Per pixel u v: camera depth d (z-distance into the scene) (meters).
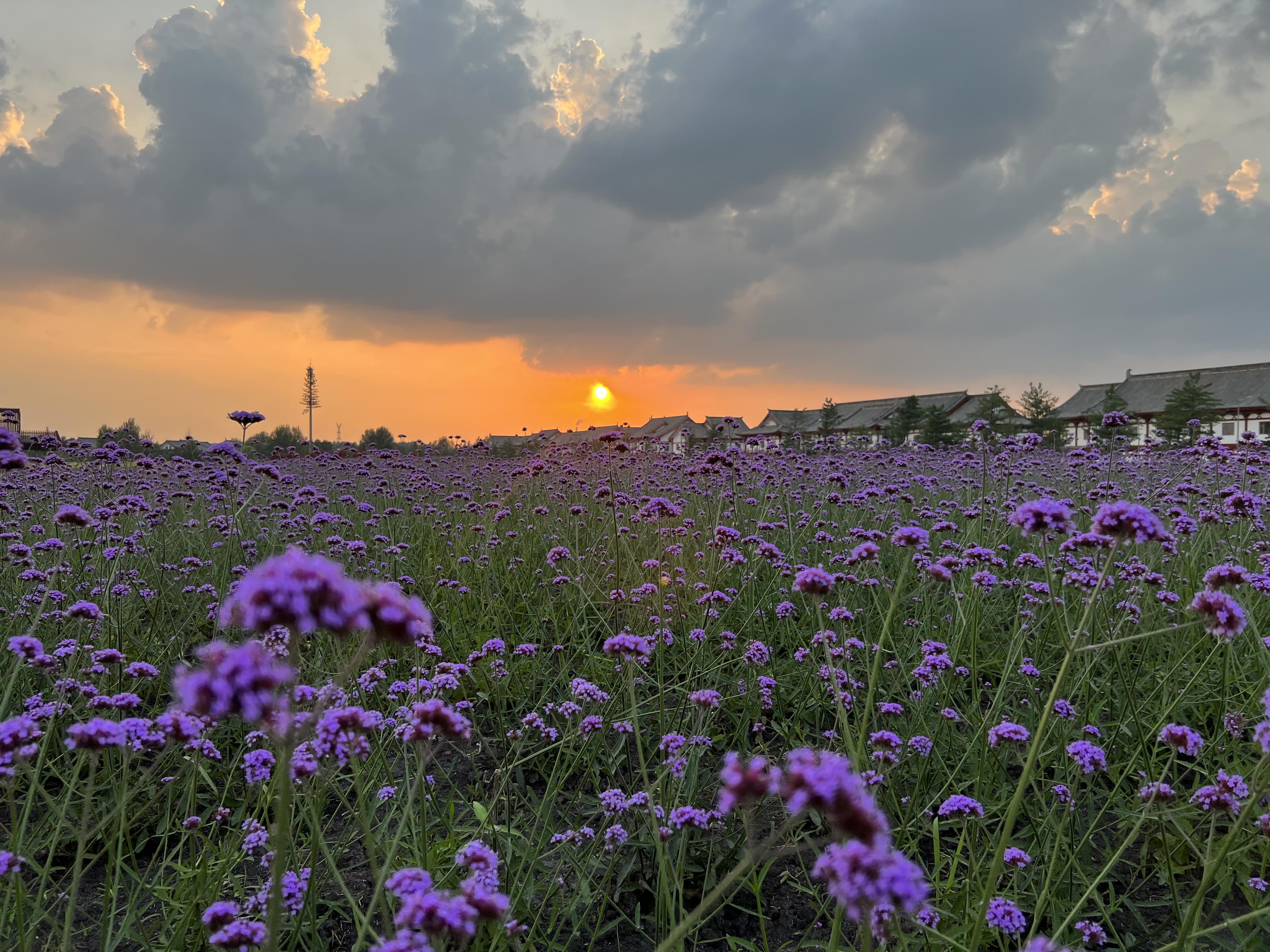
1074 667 4.35
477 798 3.71
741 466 9.52
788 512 7.82
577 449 13.29
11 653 3.87
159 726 2.34
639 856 3.21
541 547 7.43
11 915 2.43
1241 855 2.96
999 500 8.06
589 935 2.92
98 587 4.96
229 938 1.79
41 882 2.34
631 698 3.16
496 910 1.58
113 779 3.09
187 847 3.31
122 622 4.69
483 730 4.41
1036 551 7.08
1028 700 4.13
